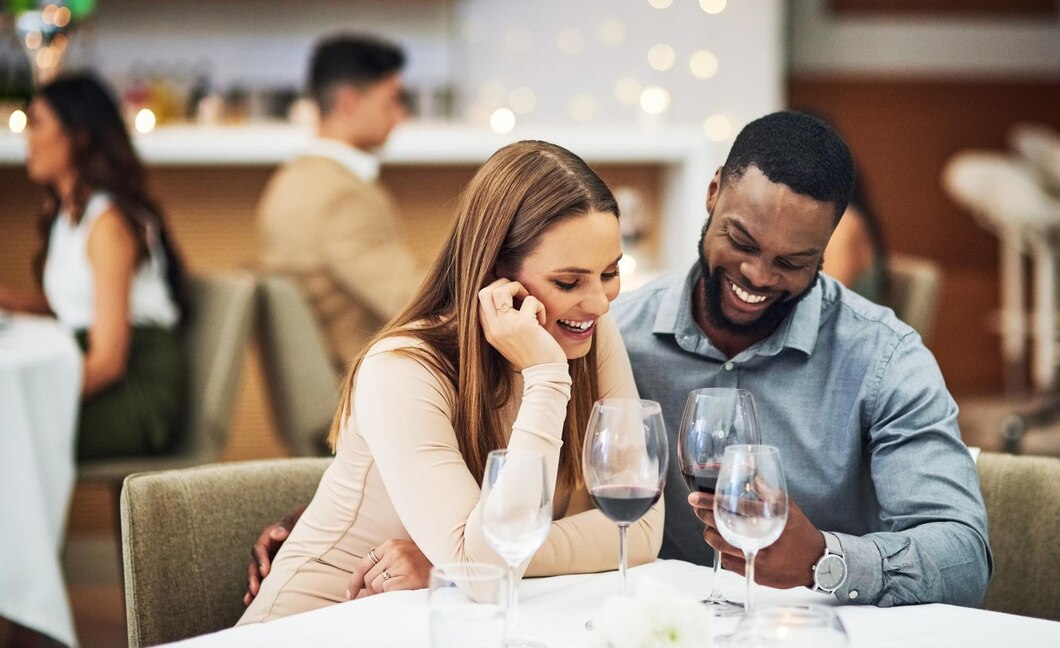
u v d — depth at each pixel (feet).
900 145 24.17
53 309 11.64
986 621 4.50
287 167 12.25
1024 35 24.21
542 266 5.15
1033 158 23.00
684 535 6.22
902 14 23.95
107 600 12.58
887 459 5.67
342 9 19.44
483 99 19.77
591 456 4.35
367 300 11.84
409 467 5.07
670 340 6.31
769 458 4.09
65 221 11.32
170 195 14.21
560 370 5.02
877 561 4.79
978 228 24.36
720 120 19.66
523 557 4.10
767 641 3.39
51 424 9.36
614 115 19.79
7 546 8.76
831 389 5.98
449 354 5.36
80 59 18.56
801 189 5.44
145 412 10.96
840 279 11.30
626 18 19.63
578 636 4.27
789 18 23.77
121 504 5.71
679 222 14.92
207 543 5.83
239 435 14.33
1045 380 22.33
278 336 11.49
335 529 5.53
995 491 5.96
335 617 4.48
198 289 11.55
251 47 19.22
